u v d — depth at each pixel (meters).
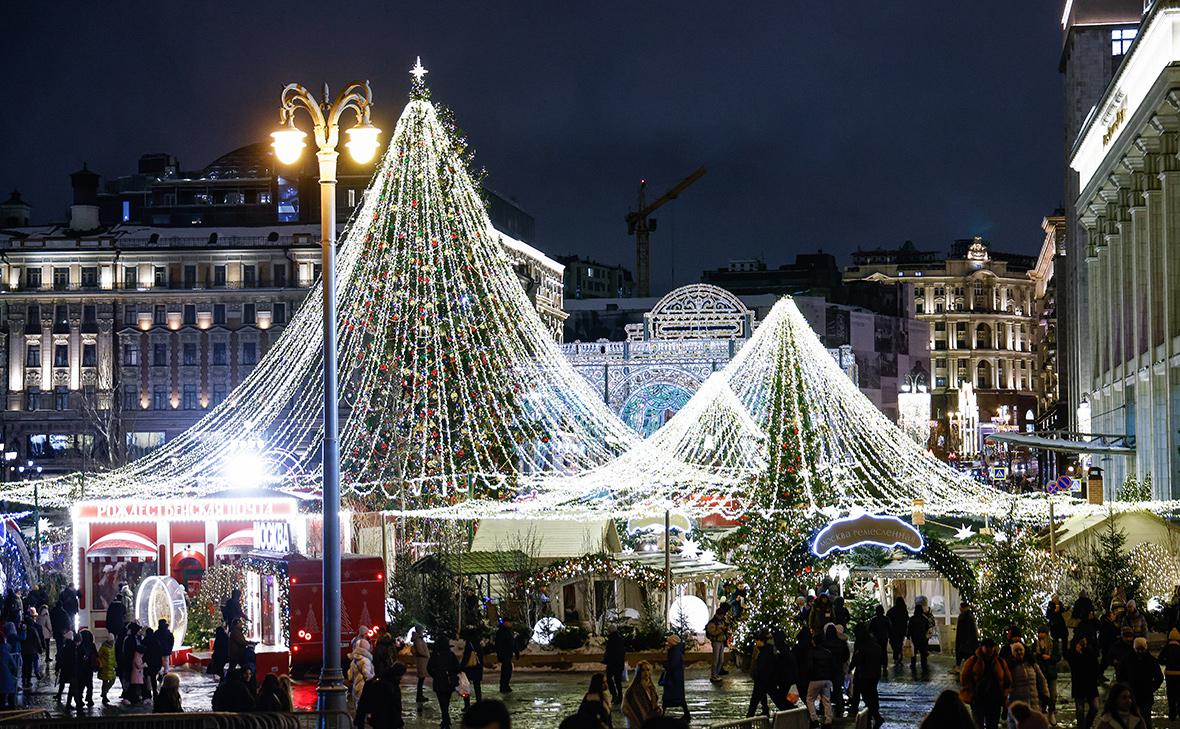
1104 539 45.59
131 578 47.53
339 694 22.27
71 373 121.00
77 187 129.12
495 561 42.09
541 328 53.09
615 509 48.84
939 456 166.88
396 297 51.25
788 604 38.91
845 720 29.05
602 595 43.25
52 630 40.59
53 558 57.84
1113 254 86.62
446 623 40.28
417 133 50.00
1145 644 25.62
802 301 161.12
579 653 39.56
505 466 51.56
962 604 37.00
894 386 176.75
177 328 121.00
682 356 116.44
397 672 24.50
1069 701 32.31
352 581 37.44
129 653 34.53
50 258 121.50
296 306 120.44
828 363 47.94
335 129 23.66
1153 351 71.31
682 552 46.31
